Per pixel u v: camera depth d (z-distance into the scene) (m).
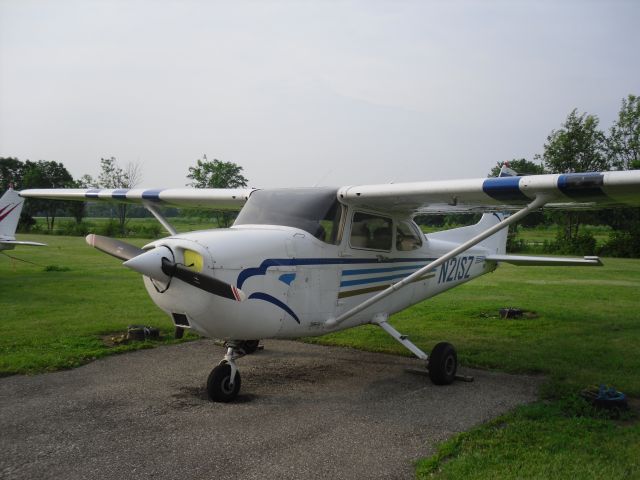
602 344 6.51
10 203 13.46
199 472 3.04
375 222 5.39
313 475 3.01
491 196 4.63
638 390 4.55
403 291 5.88
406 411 4.19
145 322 7.53
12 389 4.66
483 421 3.95
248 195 5.70
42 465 3.13
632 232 25.17
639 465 3.09
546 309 9.16
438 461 3.16
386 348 6.38
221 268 3.91
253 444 3.47
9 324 7.30
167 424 3.84
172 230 6.88
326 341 6.74
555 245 27.03
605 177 3.94
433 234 6.93
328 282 4.78
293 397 4.56
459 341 6.76
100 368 5.40
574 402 4.17
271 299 4.24
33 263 16.83
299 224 4.68
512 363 5.59
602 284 13.19
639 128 30.75
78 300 9.49
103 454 3.29
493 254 7.89
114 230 36.75
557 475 2.95
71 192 7.41
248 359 5.94
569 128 30.44
